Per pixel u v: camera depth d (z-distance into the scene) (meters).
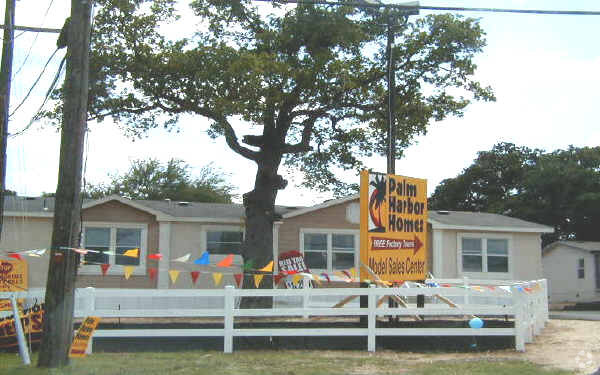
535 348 13.27
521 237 26.06
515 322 13.05
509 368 10.95
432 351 13.19
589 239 45.56
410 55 20.78
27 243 22.06
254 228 20.67
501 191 51.66
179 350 13.48
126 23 19.14
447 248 25.16
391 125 19.25
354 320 18.39
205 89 18.47
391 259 14.54
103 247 22.42
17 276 20.64
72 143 10.50
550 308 33.50
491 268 25.58
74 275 10.46
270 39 19.55
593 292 37.91
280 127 20.62
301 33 19.34
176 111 19.94
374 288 13.04
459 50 20.98
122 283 22.34
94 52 18.70
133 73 19.02
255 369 10.91
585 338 14.62
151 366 11.09
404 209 15.11
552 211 45.62
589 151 47.25
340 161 23.92
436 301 21.06
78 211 10.54
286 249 23.61
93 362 11.39
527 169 50.50
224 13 20.30
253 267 20.31
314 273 22.92
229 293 12.89
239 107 17.66
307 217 23.86
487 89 21.81
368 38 20.48
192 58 18.56
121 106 19.98
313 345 13.59
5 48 12.31
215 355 12.55
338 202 24.06
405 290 12.98
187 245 23.02
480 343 13.38
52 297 10.34
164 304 21.94
